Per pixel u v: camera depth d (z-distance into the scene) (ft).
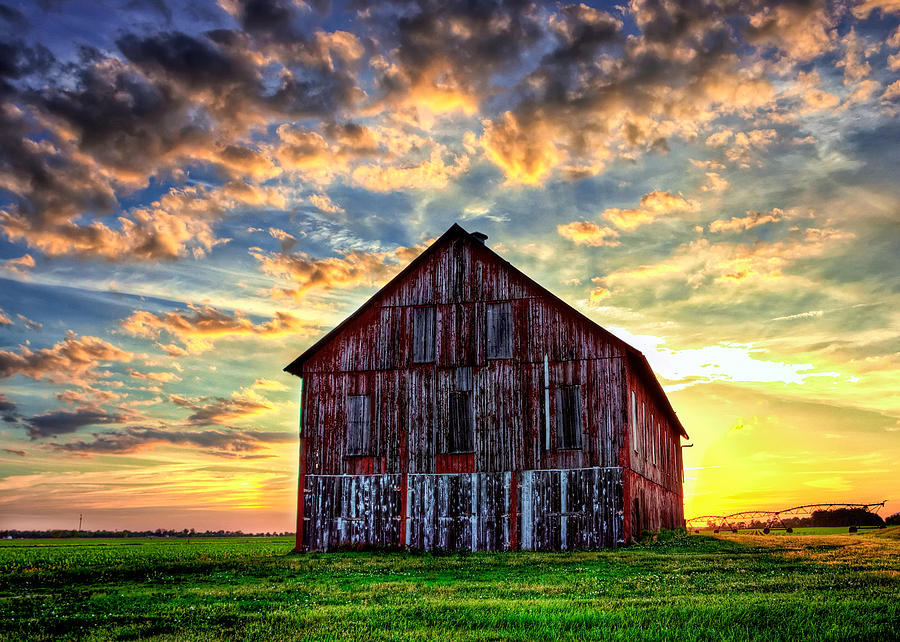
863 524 218.38
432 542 94.32
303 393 103.60
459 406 97.60
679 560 69.87
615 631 33.14
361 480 98.68
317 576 64.80
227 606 45.47
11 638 36.55
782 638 31.22
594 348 94.27
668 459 138.31
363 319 103.86
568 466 92.12
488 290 100.01
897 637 30.78
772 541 107.04
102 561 88.89
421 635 33.71
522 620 36.35
